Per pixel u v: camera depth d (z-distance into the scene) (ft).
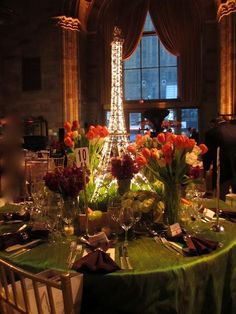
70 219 6.62
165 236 6.51
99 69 37.50
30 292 4.56
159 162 6.59
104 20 36.86
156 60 36.65
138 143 7.68
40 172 12.71
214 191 10.68
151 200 6.68
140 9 35.50
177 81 35.65
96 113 37.76
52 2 35.14
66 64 34.60
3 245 5.98
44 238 6.46
